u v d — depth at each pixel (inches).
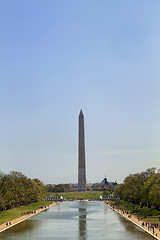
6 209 7839.6
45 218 6825.8
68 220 6451.8
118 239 4328.3
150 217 6304.1
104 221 6230.3
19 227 5482.3
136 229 5152.6
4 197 7239.2
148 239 4291.3
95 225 5698.8
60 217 6983.3
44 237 4537.4
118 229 5187.0
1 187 7106.3
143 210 7598.4
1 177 7175.2
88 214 7637.8
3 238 4468.5
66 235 4697.3
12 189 7431.1
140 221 5905.5
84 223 5994.1
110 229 5201.8
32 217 7042.3
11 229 5260.8
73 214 7657.5
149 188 6796.3
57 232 4960.6
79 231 5054.1
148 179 7711.6
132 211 7795.3
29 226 5600.4
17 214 7273.6
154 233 4606.3
